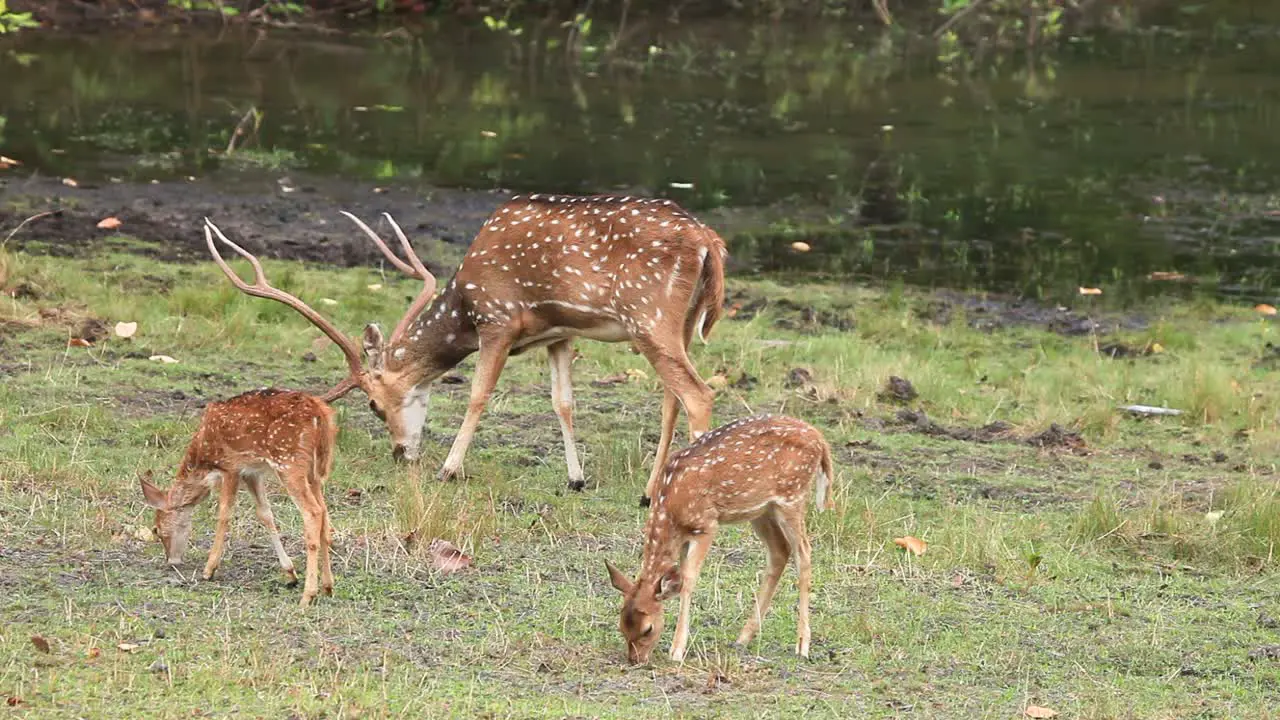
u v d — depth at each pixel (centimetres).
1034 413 1532
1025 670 928
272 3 3578
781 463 902
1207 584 1104
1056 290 1962
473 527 1091
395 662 869
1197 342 1784
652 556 895
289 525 1087
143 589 947
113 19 3456
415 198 2164
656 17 3866
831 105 2908
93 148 2319
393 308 1697
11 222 1897
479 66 3178
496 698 829
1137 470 1370
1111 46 3559
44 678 806
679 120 2742
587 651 908
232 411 947
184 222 1980
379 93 2861
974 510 1225
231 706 790
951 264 2044
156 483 1130
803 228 2158
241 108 2666
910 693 880
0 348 1439
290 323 1628
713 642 941
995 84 3130
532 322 1227
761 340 1694
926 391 1559
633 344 1201
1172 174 2483
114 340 1502
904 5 4044
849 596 1035
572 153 2472
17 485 1101
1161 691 907
